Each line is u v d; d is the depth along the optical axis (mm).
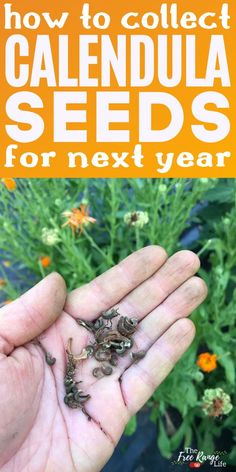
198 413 284
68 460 193
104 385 212
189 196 269
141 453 297
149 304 227
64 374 212
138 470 291
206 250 326
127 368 218
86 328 222
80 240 280
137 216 256
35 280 332
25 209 293
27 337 200
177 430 301
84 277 278
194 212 341
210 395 249
